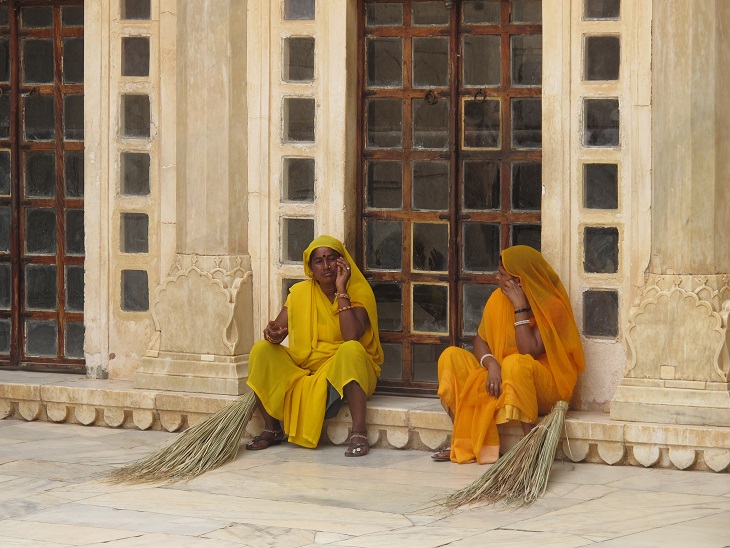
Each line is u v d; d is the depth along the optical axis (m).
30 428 9.30
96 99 9.72
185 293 9.13
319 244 8.67
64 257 10.12
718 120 7.89
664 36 7.97
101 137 9.72
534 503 6.99
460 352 8.33
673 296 7.87
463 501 7.04
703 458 7.70
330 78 9.12
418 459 8.26
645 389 7.90
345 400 8.64
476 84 9.05
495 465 7.43
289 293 8.88
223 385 8.98
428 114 9.19
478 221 9.06
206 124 9.09
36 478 7.66
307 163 9.26
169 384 9.14
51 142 10.14
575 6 8.51
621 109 8.43
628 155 8.41
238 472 7.86
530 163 8.95
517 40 8.96
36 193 10.18
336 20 9.09
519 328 8.16
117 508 6.91
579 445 7.97
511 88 8.96
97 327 9.79
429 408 8.59
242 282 9.11
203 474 7.80
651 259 8.07
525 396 7.88
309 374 8.69
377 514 6.76
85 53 9.73
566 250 8.58
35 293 10.19
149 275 9.65
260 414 8.84
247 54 9.29
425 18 9.16
